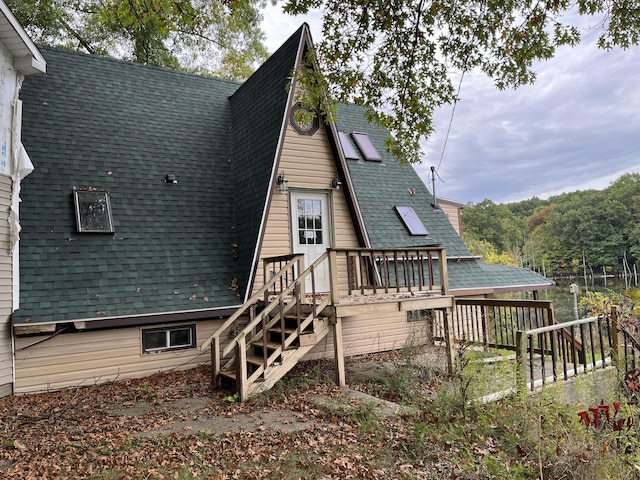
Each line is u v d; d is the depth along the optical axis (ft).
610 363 23.43
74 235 28.84
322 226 36.01
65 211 29.40
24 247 26.94
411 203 46.85
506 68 23.30
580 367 23.32
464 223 229.86
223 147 38.63
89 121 34.14
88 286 27.30
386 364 30.81
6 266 24.43
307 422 18.69
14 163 25.04
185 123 38.50
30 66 25.86
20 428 18.51
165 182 34.19
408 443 15.96
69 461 14.82
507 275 46.85
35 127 31.68
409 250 28.55
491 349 29.96
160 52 64.69
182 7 28.32
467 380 19.35
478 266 47.29
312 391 23.49
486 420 16.56
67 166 31.17
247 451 15.64
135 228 31.04
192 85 41.96
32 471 14.06
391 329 38.17
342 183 36.58
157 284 29.27
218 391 23.81
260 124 35.50
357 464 14.49
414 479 13.43
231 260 32.68
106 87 36.88
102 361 27.25
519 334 18.89
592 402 19.08
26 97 32.73
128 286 28.35
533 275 48.49
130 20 28.50
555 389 18.33
